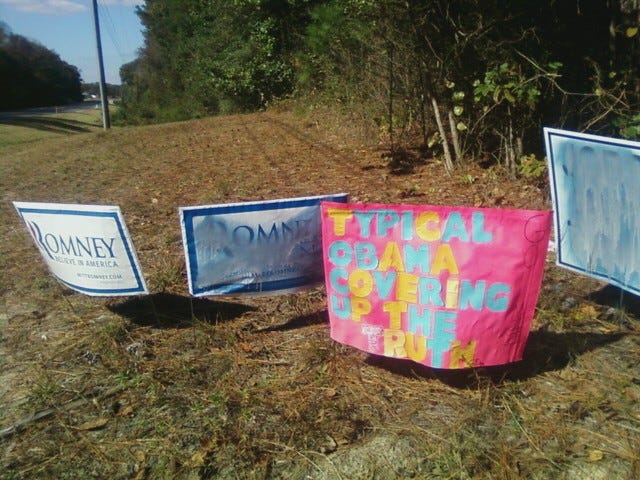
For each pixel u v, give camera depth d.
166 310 2.50
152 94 26.31
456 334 1.84
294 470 1.62
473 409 1.81
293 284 2.26
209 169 5.73
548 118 3.86
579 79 3.72
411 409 1.82
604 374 1.95
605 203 2.18
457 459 1.61
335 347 2.15
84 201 4.63
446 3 3.86
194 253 2.11
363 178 4.47
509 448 1.66
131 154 7.50
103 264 2.18
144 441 1.73
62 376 2.06
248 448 1.67
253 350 2.17
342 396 1.89
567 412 1.78
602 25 3.71
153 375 2.03
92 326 2.40
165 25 22.48
